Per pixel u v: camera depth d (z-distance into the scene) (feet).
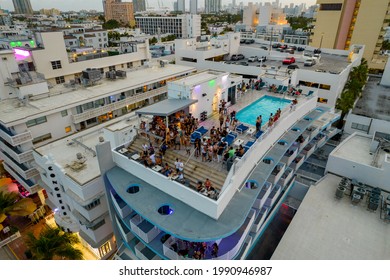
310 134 115.14
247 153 69.21
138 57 201.87
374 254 76.13
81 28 444.14
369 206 90.33
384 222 86.84
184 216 61.46
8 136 100.83
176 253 61.16
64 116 117.19
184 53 225.56
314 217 89.40
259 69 181.06
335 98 178.19
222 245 67.62
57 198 99.25
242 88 125.90
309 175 114.42
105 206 88.63
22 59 151.64
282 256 76.33
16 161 114.62
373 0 279.28
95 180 81.35
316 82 181.98
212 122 97.96
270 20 613.93
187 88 88.69
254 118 102.78
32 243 86.12
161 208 67.56
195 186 67.31
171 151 79.30
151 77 161.79
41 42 150.20
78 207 89.71
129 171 77.66
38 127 108.88
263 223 84.38
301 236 82.58
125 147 84.38
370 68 299.38
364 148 112.27
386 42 411.54
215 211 58.75
